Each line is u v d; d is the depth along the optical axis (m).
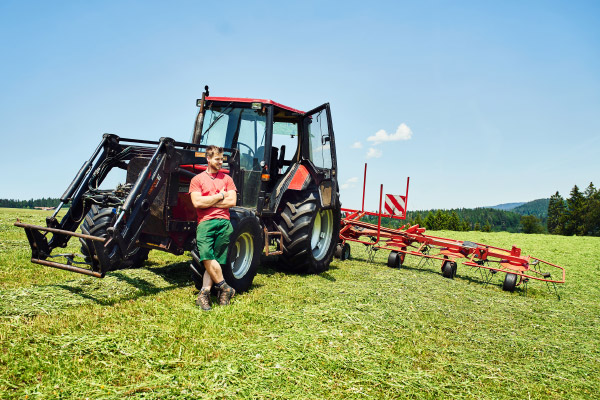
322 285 5.74
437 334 4.25
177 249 5.01
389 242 8.84
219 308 4.16
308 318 4.17
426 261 9.55
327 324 4.08
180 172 4.74
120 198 4.35
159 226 4.75
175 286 4.91
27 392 2.38
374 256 9.57
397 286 6.20
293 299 4.85
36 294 3.94
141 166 4.51
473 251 7.69
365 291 5.59
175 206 4.87
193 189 4.25
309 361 3.18
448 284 6.98
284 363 3.09
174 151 4.56
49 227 4.21
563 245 16.38
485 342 4.16
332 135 6.76
